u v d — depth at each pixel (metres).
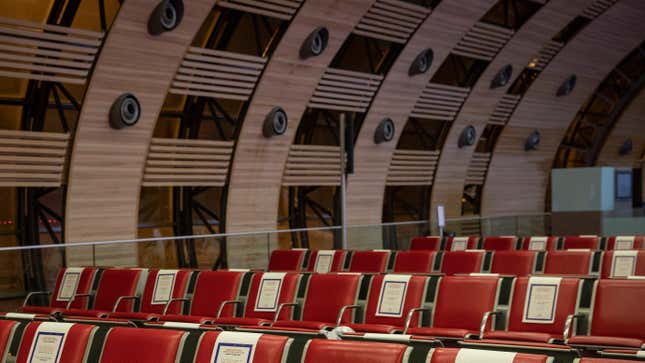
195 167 19.12
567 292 6.42
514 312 6.60
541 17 24.97
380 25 21.20
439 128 27.12
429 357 3.59
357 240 16.88
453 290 6.98
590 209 18.53
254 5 18.14
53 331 4.56
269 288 8.09
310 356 3.82
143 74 16.67
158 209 20.33
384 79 22.59
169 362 4.14
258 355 3.94
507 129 28.80
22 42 14.83
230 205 19.86
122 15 15.61
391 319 7.23
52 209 17.67
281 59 19.31
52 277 11.62
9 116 16.47
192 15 16.77
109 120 16.50
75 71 15.68
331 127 23.19
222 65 18.50
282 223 23.73
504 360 3.43
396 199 27.73
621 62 32.78
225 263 14.10
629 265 9.34
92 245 12.08
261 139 19.97
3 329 4.72
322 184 22.50
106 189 16.89
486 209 29.36
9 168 15.42
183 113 20.03
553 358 3.40
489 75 25.73
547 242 13.89
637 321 6.04
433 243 15.01
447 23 22.44
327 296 7.68
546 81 28.44
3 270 11.20
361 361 3.70
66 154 16.41
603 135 34.19
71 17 16.06
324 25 19.47
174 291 8.86
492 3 22.86
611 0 26.67
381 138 23.28
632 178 19.36
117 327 4.44
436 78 27.88
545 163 31.20
